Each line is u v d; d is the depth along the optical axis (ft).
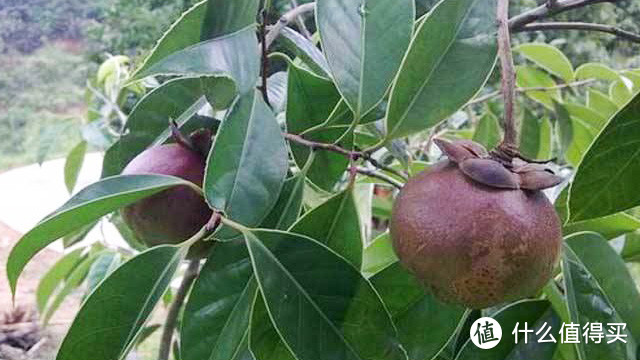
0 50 11.23
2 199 14.76
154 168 2.01
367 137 2.97
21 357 9.53
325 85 2.36
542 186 1.66
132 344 1.82
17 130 13.19
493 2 1.96
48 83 11.81
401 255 1.72
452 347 2.54
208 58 1.83
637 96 1.92
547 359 2.32
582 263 2.28
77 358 1.82
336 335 1.90
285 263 1.91
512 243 1.62
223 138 1.81
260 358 1.99
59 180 15.76
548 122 4.31
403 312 2.19
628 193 1.99
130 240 3.66
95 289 1.82
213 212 1.84
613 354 2.19
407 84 1.97
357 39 2.04
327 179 2.35
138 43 7.00
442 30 1.93
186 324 1.98
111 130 4.58
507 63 1.68
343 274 1.92
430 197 1.67
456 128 5.12
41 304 5.03
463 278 1.64
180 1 4.83
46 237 1.95
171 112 2.54
